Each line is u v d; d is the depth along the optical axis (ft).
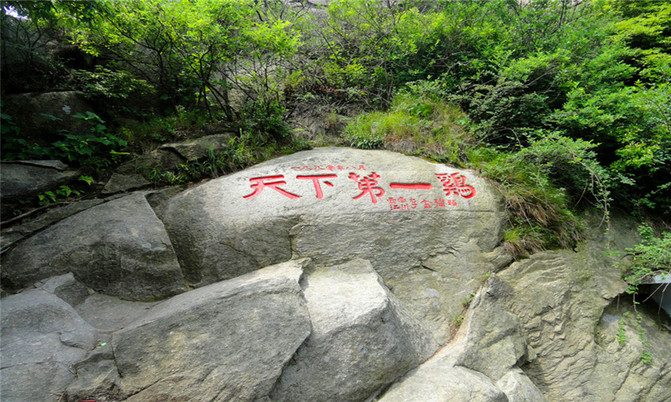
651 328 11.52
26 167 11.93
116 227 10.82
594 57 16.98
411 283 11.19
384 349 8.64
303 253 11.03
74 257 10.16
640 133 13.97
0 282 9.64
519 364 9.93
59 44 16.47
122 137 14.80
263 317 8.12
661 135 13.55
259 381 7.24
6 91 13.84
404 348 9.01
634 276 11.59
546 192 12.91
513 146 15.67
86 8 12.59
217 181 12.50
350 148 14.84
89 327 8.32
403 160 13.71
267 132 15.66
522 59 15.19
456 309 10.79
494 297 10.56
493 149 14.66
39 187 11.73
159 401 6.85
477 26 18.57
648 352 10.64
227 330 7.82
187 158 14.02
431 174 13.20
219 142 14.71
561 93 15.96
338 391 8.01
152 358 7.29
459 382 8.30
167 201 12.24
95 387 6.87
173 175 13.57
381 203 12.15
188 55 15.12
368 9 19.45
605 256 12.40
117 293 10.09
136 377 7.05
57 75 15.16
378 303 9.11
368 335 8.60
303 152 14.65
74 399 6.69
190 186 13.41
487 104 15.64
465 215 12.36
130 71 17.12
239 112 16.66
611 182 13.85
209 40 14.12
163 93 17.46
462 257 11.69
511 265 11.72
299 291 8.97
